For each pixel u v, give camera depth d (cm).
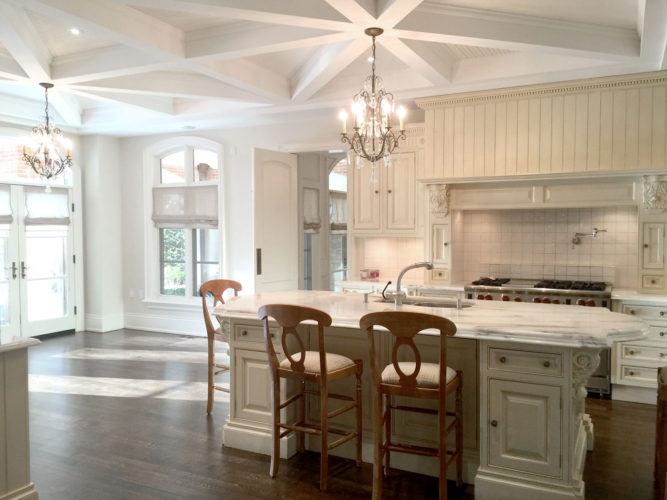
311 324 307
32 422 391
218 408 421
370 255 605
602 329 256
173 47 391
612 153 450
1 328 632
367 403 326
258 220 557
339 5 302
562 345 250
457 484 290
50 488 291
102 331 722
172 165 724
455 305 339
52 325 691
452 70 471
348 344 330
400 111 355
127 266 747
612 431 372
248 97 532
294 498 281
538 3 344
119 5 344
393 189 556
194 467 317
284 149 629
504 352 267
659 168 423
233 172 666
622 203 450
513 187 490
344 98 531
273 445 305
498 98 488
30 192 663
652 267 442
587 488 290
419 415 310
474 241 556
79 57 443
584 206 464
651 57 395
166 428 378
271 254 575
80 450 341
